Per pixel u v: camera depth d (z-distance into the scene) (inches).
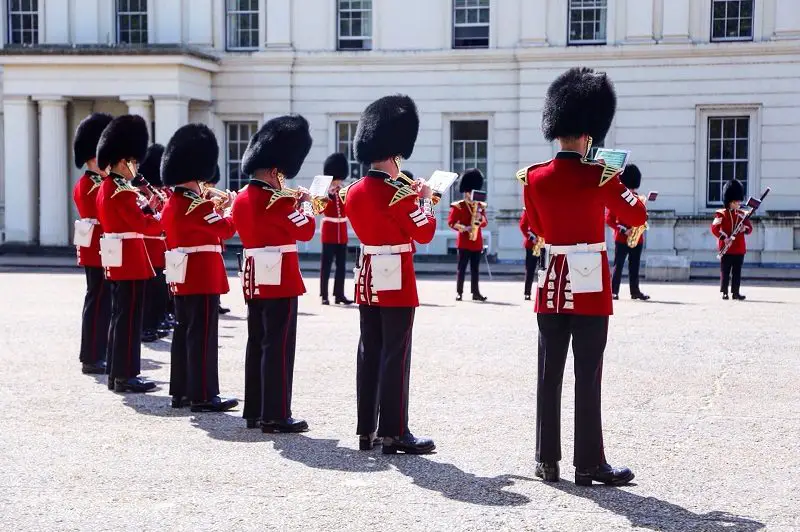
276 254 344.5
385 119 323.3
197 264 378.3
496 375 442.6
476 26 1206.9
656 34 1156.5
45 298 756.0
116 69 1182.3
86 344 452.1
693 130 1146.7
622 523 252.7
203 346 379.9
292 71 1237.7
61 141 1211.2
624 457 312.0
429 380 431.8
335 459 312.7
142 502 269.1
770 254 1099.3
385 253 320.8
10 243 1227.2
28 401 394.3
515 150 1196.5
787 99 1125.1
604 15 1170.6
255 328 352.5
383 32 1222.9
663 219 1121.4
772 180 1132.5
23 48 1191.6
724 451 318.7
